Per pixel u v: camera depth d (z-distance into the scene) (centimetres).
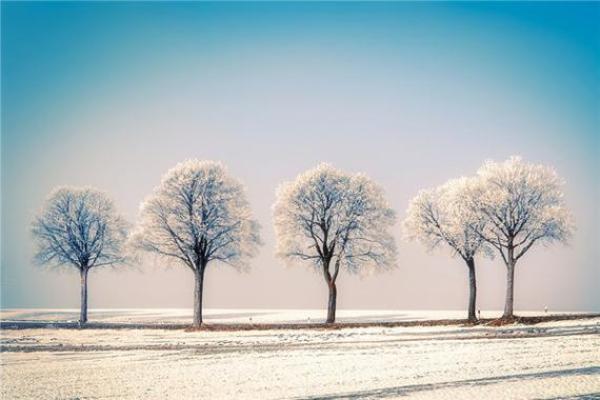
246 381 3231
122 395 3002
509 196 5503
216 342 5016
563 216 5400
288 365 3706
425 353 3950
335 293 5991
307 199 6075
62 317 8506
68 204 6819
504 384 2848
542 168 5631
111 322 7025
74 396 3022
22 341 5406
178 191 6066
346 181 6106
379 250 6069
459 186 5916
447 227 5894
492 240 5641
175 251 6062
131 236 6138
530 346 3997
